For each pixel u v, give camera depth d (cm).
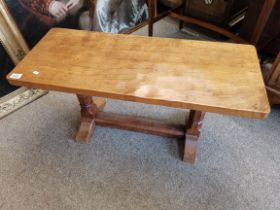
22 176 124
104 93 86
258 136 135
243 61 94
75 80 91
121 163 127
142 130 135
